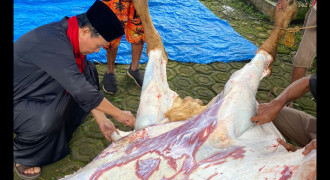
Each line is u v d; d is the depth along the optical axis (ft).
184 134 7.21
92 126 10.85
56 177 9.02
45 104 8.26
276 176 5.70
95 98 7.81
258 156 6.53
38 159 8.73
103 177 6.62
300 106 12.22
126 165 6.72
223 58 14.94
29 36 7.47
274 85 13.39
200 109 8.71
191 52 15.14
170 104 9.05
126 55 14.60
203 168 6.29
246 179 5.83
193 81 13.37
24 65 7.61
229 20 18.89
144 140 7.87
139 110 8.83
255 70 8.57
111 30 7.46
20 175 8.84
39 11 16.44
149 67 9.27
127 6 10.61
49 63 7.32
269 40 9.07
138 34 11.41
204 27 17.29
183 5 19.10
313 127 8.02
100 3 7.38
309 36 10.00
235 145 6.97
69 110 9.27
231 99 7.66
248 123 7.61
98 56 14.40
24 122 8.05
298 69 10.69
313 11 9.80
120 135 8.94
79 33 7.56
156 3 18.92
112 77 12.32
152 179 6.55
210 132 7.11
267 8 19.17
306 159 5.70
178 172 6.50
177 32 16.53
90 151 9.89
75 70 7.48
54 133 8.66
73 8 17.13
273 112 7.66
